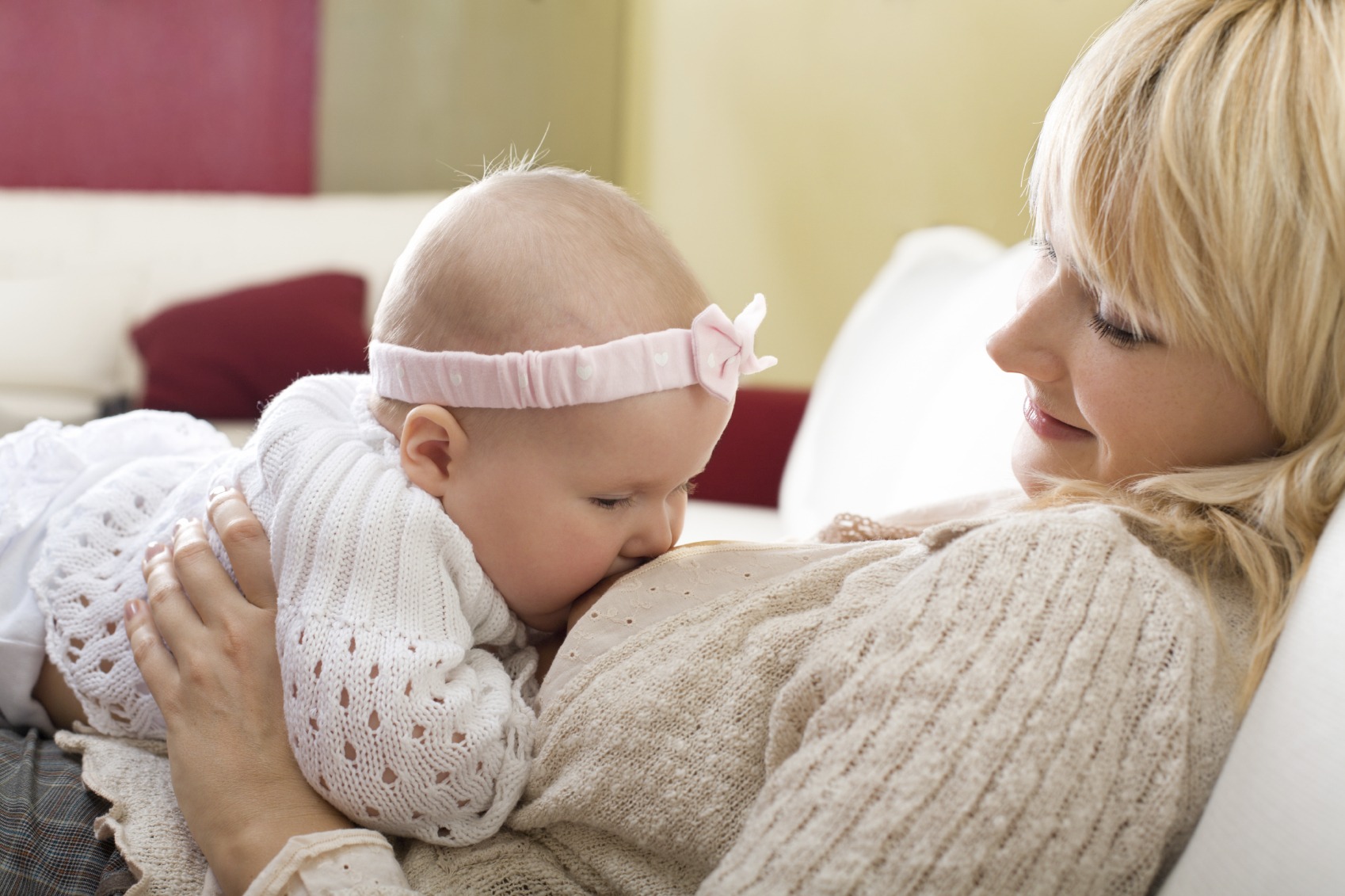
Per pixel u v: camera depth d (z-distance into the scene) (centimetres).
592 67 366
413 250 91
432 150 354
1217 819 62
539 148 355
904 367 194
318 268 295
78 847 82
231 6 335
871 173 270
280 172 345
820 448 212
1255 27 71
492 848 79
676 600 84
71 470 109
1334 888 53
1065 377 84
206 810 78
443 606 81
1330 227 69
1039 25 217
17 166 332
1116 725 64
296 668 78
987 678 65
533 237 86
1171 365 77
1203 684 66
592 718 78
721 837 75
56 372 268
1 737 95
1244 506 76
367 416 94
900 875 61
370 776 75
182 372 272
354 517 81
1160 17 76
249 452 96
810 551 88
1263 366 73
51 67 329
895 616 70
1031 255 168
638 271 86
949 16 243
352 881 72
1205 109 71
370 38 344
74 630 95
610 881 78
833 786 64
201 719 81
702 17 325
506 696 81
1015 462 92
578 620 86
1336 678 60
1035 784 62
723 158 321
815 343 292
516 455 84
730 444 234
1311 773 58
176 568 88
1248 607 73
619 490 86
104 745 90
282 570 82
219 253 296
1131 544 71
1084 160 76
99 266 292
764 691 76
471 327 85
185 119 338
